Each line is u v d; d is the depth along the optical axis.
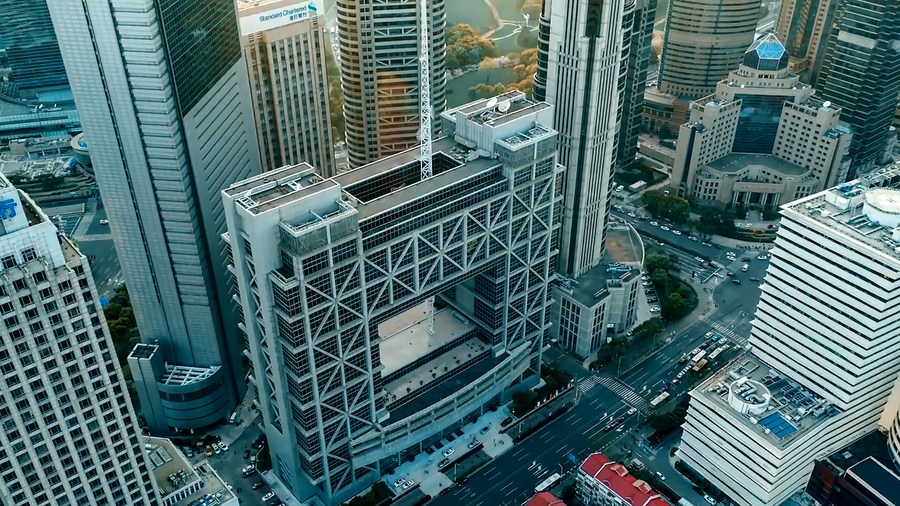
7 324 173.00
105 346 192.50
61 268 177.62
